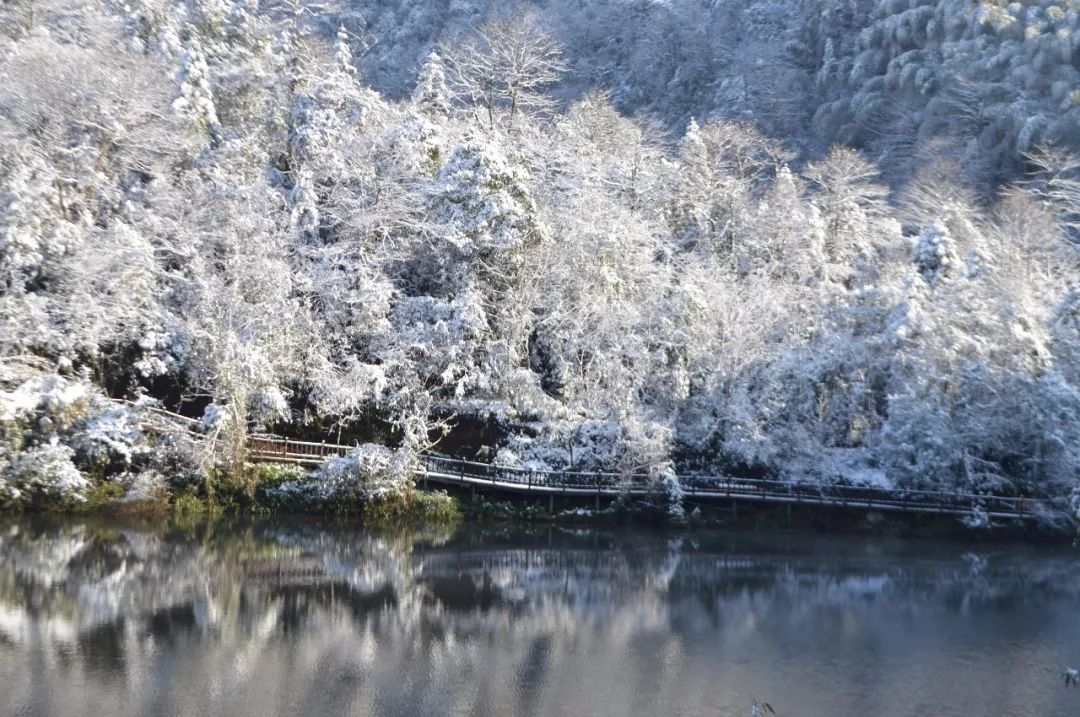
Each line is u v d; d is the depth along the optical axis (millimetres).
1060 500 39594
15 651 19406
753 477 41250
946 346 41844
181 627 21609
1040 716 18734
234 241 37000
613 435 39500
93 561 26547
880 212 63906
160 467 33062
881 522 39781
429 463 37094
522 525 36688
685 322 42656
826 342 43656
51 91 37438
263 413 35125
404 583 27094
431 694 18562
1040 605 28094
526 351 42312
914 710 18859
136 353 35812
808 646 23000
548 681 19641
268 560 28344
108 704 17078
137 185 39312
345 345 38531
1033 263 51875
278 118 45562
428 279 42875
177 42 44031
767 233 54250
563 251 43562
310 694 18156
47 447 30891
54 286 33969
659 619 24953
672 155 72000
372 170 42438
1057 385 40469
